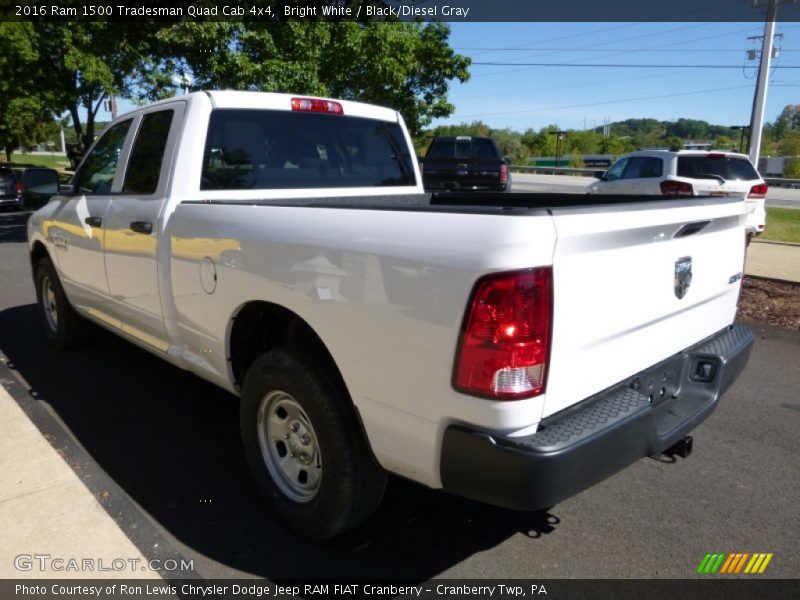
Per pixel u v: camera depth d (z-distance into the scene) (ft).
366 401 7.95
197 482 11.19
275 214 9.16
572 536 9.72
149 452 12.28
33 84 63.82
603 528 9.93
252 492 10.87
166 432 13.15
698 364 9.97
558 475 6.82
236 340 10.44
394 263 7.39
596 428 7.26
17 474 11.12
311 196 13.33
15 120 72.69
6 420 13.33
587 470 7.16
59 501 10.29
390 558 9.16
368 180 14.64
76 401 14.67
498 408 6.76
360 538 9.62
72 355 17.89
